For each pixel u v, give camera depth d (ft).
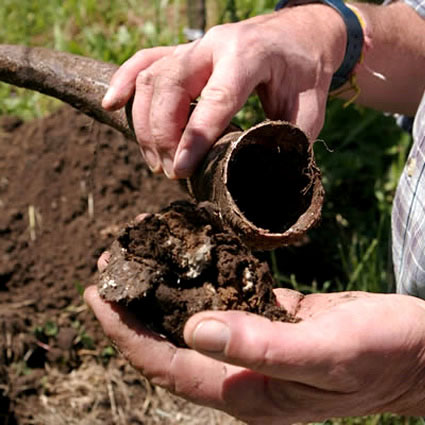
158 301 1.73
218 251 1.77
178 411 2.77
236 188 1.89
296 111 2.06
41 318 2.92
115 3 4.53
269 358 1.54
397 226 2.13
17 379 2.74
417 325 1.66
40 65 2.22
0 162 3.39
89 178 3.28
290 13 2.15
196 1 3.53
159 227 1.77
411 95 2.38
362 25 2.19
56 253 3.09
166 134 1.98
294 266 3.20
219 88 1.90
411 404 1.83
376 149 3.50
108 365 2.86
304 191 1.81
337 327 1.59
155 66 2.03
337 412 1.76
